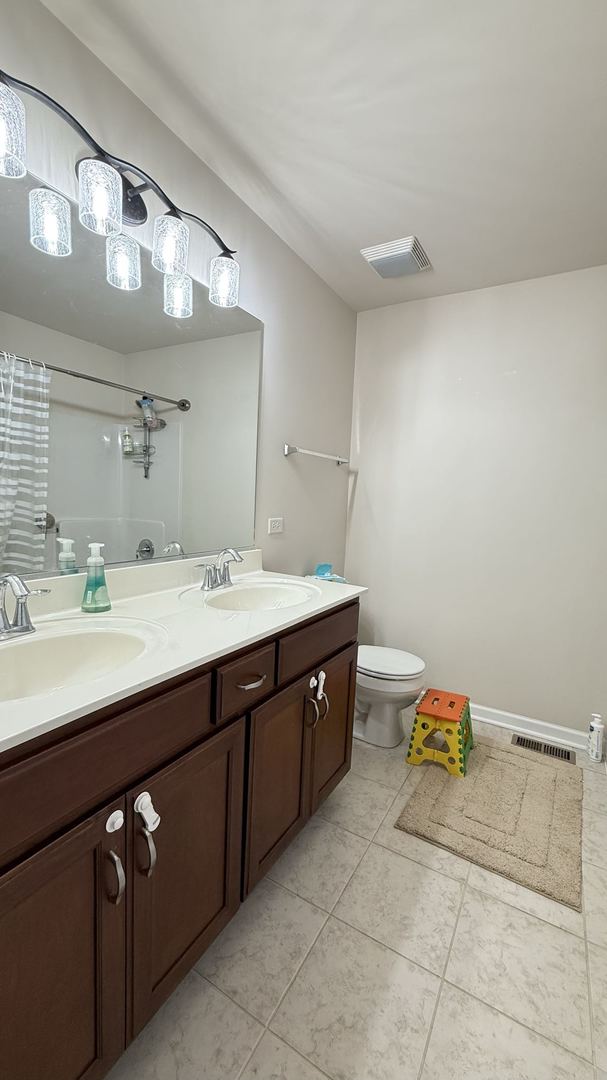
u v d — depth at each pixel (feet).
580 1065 3.07
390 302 8.50
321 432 8.06
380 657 7.32
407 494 8.69
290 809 4.47
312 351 7.56
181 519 5.40
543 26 3.53
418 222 6.07
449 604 8.41
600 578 7.20
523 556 7.75
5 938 2.08
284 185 5.45
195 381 5.40
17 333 3.68
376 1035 3.22
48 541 4.04
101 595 4.16
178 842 3.07
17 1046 2.18
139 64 3.98
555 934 4.05
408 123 4.49
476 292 7.88
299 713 4.48
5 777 2.02
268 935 3.96
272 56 3.87
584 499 7.24
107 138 4.06
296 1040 3.18
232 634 3.65
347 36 3.69
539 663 7.71
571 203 5.62
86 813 2.44
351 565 9.39
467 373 8.02
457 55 3.80
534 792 6.06
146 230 4.56
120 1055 2.76
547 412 7.43
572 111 4.28
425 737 6.58
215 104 4.35
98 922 2.52
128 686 2.59
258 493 6.64
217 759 3.39
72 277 4.02
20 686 3.18
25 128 3.36
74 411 4.18
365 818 5.49
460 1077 2.99
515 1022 3.33
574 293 7.16
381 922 4.12
